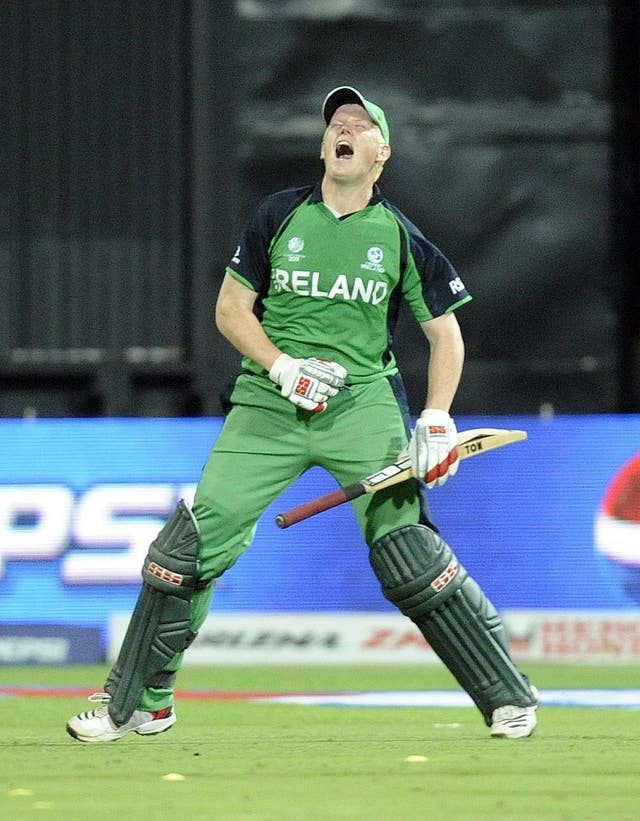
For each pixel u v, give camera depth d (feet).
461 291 63.67
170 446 131.03
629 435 131.23
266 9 163.32
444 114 163.02
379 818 42.86
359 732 70.23
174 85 159.94
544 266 162.50
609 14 162.81
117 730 62.95
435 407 62.59
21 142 159.12
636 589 130.72
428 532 62.54
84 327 159.53
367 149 61.26
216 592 130.62
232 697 96.58
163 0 159.63
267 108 163.63
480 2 163.22
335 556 130.82
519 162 162.91
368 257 61.46
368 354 62.44
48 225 159.22
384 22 163.43
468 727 73.51
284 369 60.70
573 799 46.91
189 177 159.43
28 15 159.02
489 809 44.73
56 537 130.62
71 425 131.13
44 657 129.70
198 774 52.54
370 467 61.82
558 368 162.20
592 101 162.81
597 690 102.22
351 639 130.11
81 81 159.22
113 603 130.62
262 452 61.82
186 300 159.63
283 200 62.18
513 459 131.23
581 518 131.03
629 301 162.40
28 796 47.29
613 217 162.61
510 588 131.03
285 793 48.01
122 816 43.27
